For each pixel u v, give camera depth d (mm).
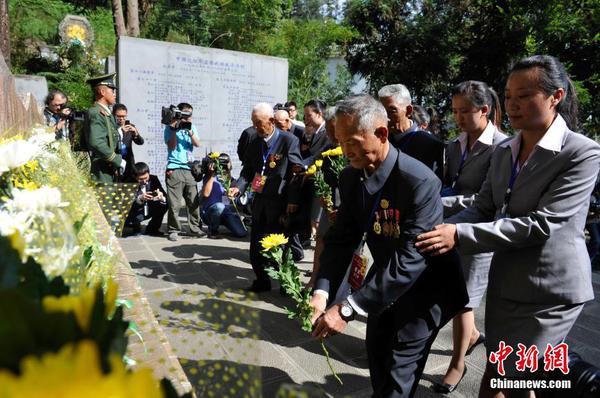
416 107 3906
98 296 522
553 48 7570
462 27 10844
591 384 1682
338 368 2490
